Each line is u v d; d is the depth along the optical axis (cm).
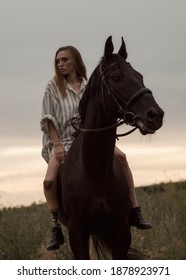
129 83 749
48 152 885
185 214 1209
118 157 839
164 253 1055
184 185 1585
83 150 792
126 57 800
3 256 1212
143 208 1441
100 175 781
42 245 1217
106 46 782
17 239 1218
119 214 795
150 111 719
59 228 880
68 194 798
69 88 865
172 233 1131
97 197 784
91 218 789
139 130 735
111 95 762
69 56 865
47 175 848
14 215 1437
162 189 2044
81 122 818
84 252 794
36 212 1585
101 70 781
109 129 778
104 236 828
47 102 862
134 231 1169
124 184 803
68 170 812
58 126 866
